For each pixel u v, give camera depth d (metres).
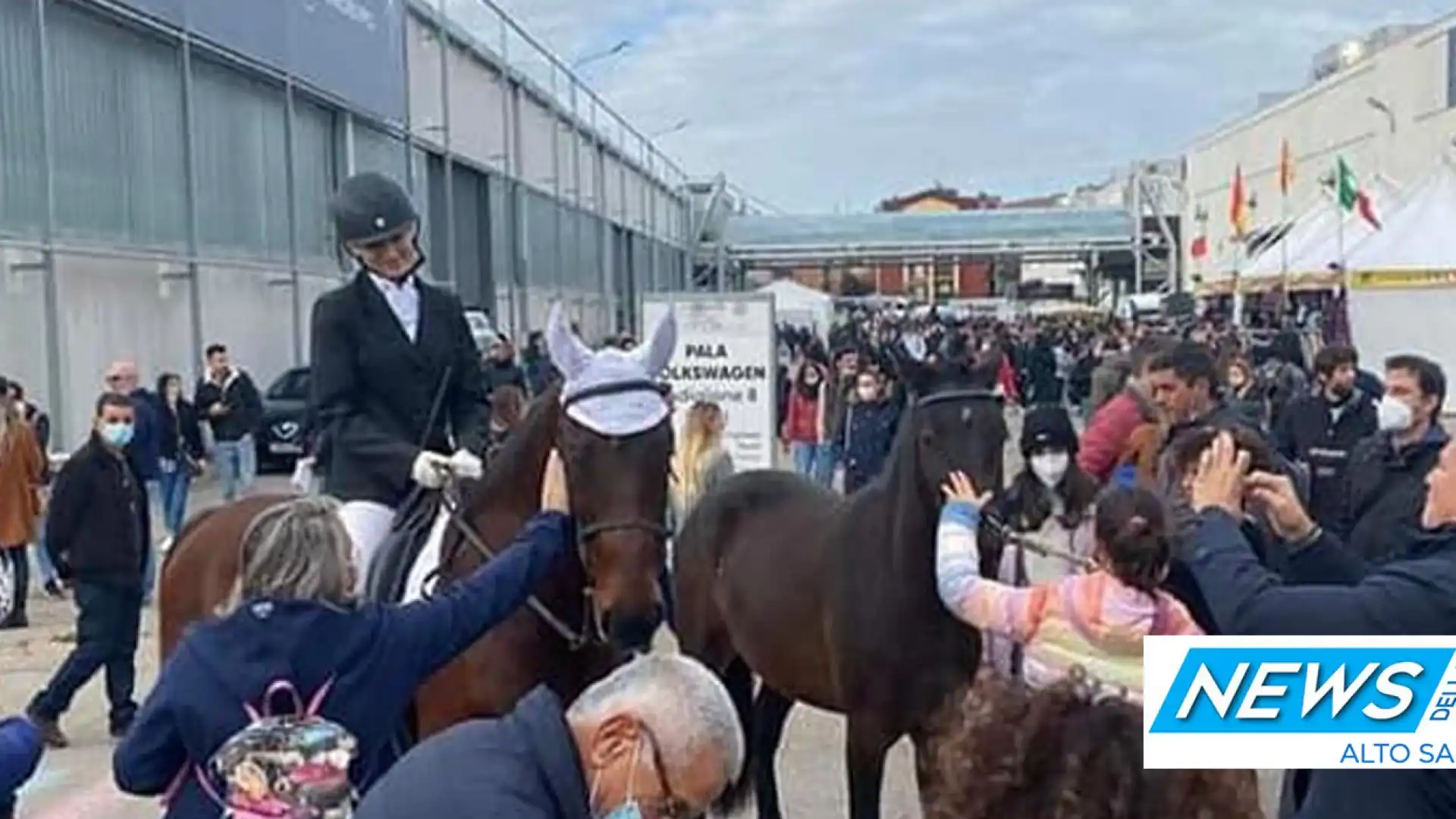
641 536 4.43
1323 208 24.41
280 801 3.20
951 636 5.27
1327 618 3.08
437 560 4.94
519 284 37.91
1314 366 9.15
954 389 5.32
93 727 8.94
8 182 15.62
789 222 67.19
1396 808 3.07
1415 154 38.94
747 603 6.32
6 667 10.52
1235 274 32.66
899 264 69.81
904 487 5.34
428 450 5.21
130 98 18.66
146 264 18.94
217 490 19.45
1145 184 70.31
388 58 28.47
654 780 2.46
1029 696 2.03
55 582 13.20
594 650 4.79
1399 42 41.41
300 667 3.40
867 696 5.52
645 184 56.69
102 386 17.58
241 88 22.27
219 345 19.12
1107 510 4.13
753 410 13.25
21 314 15.84
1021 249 66.00
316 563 3.45
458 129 33.12
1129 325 36.38
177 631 6.09
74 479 8.47
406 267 5.28
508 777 2.46
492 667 4.71
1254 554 3.50
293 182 24.23
